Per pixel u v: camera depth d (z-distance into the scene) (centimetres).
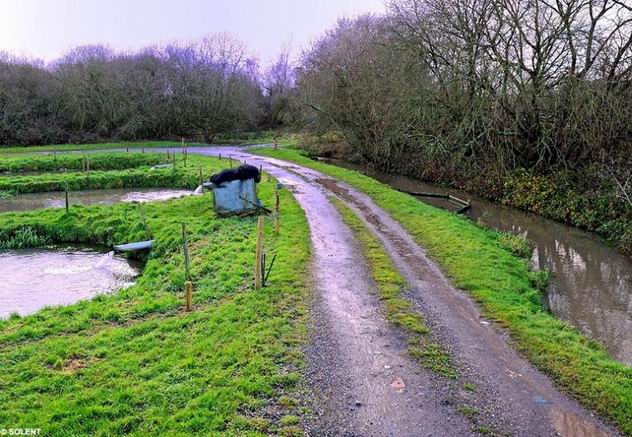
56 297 1541
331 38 5694
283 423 795
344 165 4425
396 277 1491
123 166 4438
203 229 2000
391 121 3766
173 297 1333
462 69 3066
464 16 3061
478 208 2822
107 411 808
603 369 1001
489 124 2842
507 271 1611
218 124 6988
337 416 823
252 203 2203
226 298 1306
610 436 802
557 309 1464
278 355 1002
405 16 3547
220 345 1033
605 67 2525
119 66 6806
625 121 2427
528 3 2745
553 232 2336
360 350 1046
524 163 3005
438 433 792
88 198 3111
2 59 6500
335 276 1484
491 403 879
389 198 2659
